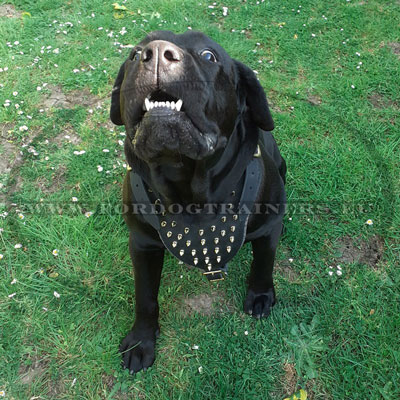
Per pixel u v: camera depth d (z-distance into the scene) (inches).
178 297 40.9
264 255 36.4
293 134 55.5
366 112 58.3
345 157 51.9
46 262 43.1
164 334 38.2
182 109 23.9
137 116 24.6
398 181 49.4
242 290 41.4
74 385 35.1
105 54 66.9
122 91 26.5
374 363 35.6
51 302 40.2
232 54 67.0
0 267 42.4
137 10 76.9
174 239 30.7
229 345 37.3
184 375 35.8
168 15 75.4
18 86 60.8
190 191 29.0
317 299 40.4
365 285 41.0
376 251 44.3
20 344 37.4
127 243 44.4
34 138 54.4
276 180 34.5
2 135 54.9
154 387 35.2
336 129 56.0
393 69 64.1
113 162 51.9
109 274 42.4
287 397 34.7
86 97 60.8
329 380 35.3
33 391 34.7
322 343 37.3
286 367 36.4
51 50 67.6
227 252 31.7
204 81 24.5
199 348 37.2
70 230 45.3
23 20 74.0
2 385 35.1
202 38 26.6
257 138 31.3
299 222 46.4
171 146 24.5
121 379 35.5
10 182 49.9
